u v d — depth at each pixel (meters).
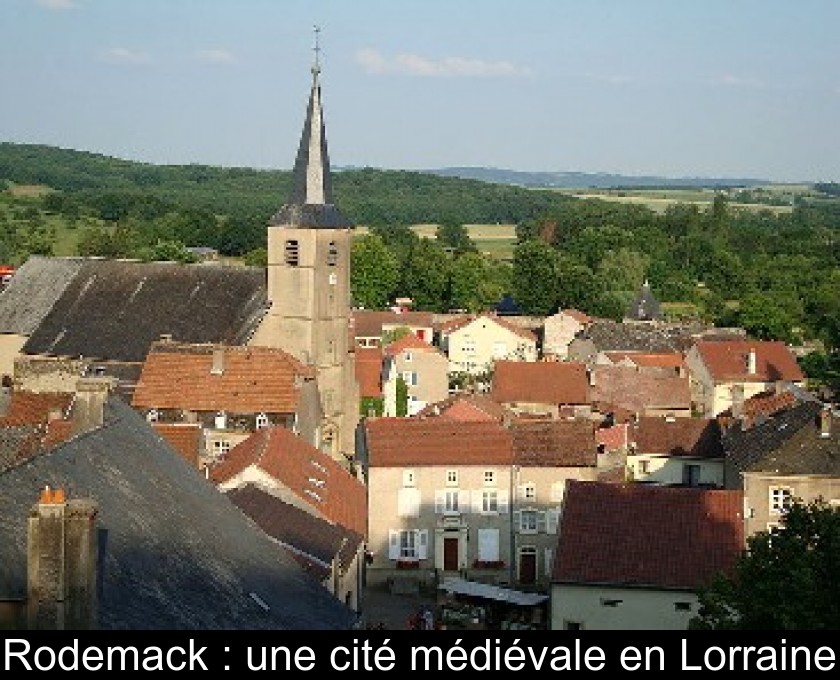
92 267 104.12
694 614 57.47
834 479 66.81
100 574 29.97
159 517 36.44
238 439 83.44
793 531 37.97
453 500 75.06
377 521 74.69
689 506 60.53
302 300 95.19
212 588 35.19
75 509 27.11
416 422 77.56
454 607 67.12
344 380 98.38
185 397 84.25
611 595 58.19
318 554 50.78
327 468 69.25
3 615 27.06
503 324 153.25
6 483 30.78
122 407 45.47
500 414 89.88
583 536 59.81
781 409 83.19
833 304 176.38
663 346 143.75
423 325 164.12
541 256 193.88
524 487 75.25
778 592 35.84
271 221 95.75
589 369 116.62
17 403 61.84
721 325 177.50
